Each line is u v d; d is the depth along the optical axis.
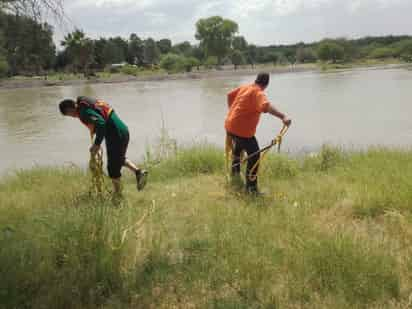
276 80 49.91
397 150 8.35
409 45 95.62
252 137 5.79
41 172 7.62
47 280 3.22
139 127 17.45
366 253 3.52
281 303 3.02
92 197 5.46
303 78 50.91
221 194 5.73
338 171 6.80
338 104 21.97
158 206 5.14
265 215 4.66
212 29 96.31
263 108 5.45
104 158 10.22
